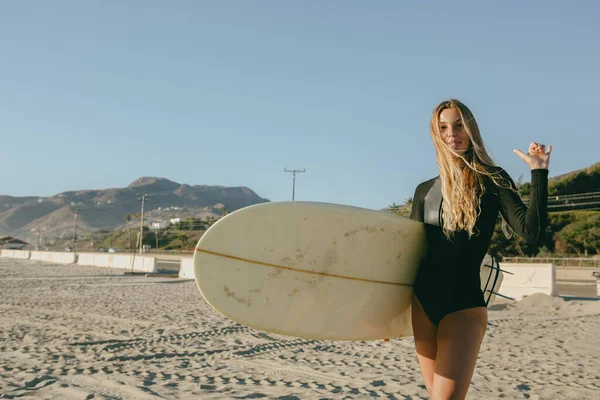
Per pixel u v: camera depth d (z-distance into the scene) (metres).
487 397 4.84
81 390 4.94
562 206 46.44
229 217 2.26
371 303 2.43
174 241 103.69
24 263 45.91
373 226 2.33
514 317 10.95
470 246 2.18
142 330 8.91
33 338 8.05
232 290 2.27
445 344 2.09
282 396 4.80
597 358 6.70
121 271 31.72
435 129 2.32
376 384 5.31
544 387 5.22
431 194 2.40
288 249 2.33
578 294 17.92
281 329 2.37
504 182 2.20
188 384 5.23
